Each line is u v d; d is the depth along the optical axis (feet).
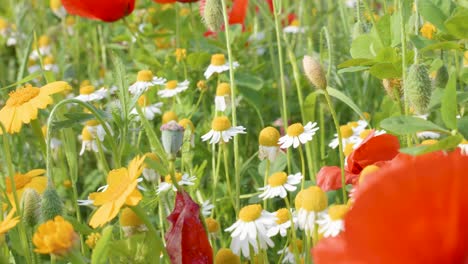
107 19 3.49
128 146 3.34
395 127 2.18
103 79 4.76
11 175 2.50
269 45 4.15
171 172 2.30
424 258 1.66
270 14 4.70
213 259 2.42
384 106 3.19
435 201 1.60
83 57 5.73
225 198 3.14
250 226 2.50
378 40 2.85
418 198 1.59
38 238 2.13
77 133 4.04
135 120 3.36
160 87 3.99
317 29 4.93
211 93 4.19
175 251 2.28
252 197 3.11
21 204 2.47
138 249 2.30
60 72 4.99
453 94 2.15
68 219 2.40
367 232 1.59
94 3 3.41
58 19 6.07
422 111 2.43
